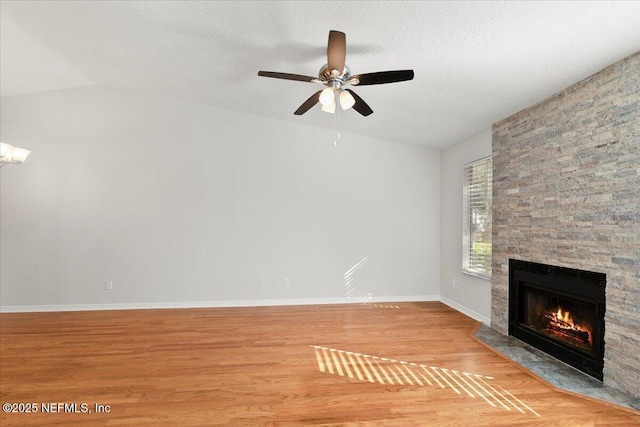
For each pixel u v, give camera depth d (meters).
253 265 4.93
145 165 4.75
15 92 4.52
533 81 2.76
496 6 1.96
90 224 4.64
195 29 2.89
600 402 2.24
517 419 2.06
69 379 2.54
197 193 4.84
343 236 5.10
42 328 3.78
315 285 5.04
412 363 2.85
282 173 5.00
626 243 2.29
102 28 3.11
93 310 4.59
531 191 3.23
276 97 4.21
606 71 2.45
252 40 2.89
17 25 3.15
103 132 4.68
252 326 3.87
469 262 4.49
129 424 1.98
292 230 5.00
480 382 2.52
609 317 2.44
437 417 2.07
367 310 4.62
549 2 1.85
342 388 2.42
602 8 1.83
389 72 2.31
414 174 5.25
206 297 4.83
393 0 2.08
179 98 4.80
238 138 4.93
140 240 4.72
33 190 4.55
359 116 4.32
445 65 2.72
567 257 2.79
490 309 3.92
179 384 2.46
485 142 4.07
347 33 2.46
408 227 5.23
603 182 2.46
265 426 1.97
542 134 3.09
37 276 4.54
